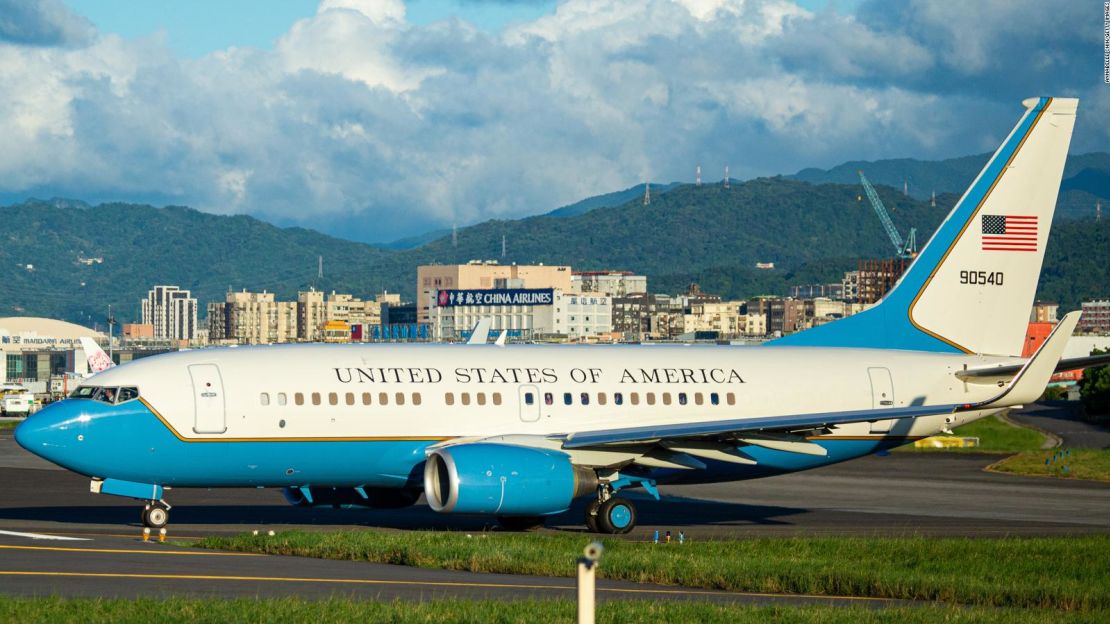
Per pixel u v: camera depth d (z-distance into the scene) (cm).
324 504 8088
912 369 8638
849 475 12219
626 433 7438
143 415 7138
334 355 7669
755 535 7544
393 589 5025
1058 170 8962
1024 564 6216
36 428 7031
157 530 7212
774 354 8550
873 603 5119
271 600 4525
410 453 7581
